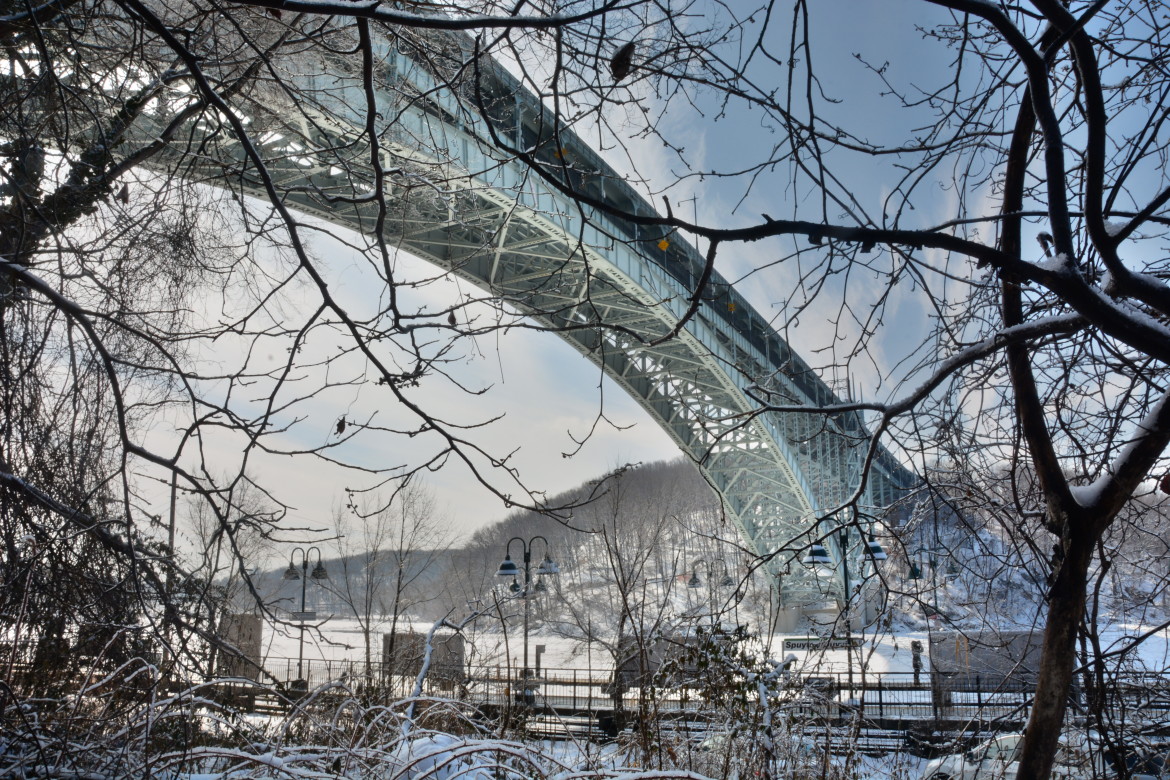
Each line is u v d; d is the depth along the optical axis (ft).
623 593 30.76
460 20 10.05
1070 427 17.79
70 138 21.01
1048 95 10.68
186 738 16.26
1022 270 10.32
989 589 18.78
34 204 19.40
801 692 26.00
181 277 24.48
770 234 10.48
